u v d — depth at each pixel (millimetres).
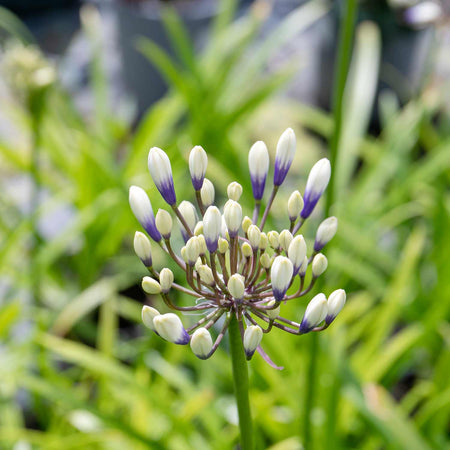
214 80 1960
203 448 1254
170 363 1454
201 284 803
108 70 3412
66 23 4008
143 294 1997
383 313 1401
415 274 1694
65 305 1808
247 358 792
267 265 801
